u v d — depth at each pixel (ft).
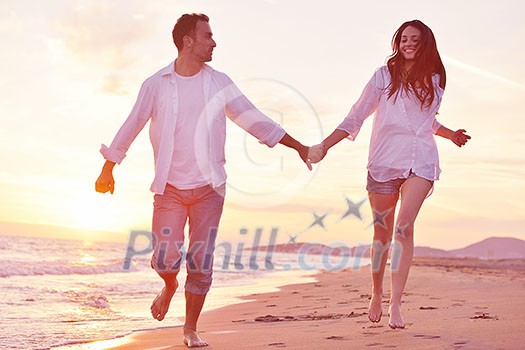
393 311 16.71
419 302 26.30
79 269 59.72
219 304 32.99
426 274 60.29
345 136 17.31
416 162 16.75
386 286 39.37
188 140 15.52
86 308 28.96
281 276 63.93
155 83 15.87
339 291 41.01
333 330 17.80
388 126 16.98
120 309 28.96
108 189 16.11
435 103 17.02
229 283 52.70
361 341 15.14
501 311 20.65
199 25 15.71
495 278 49.80
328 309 27.68
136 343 17.76
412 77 16.75
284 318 23.93
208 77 15.89
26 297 32.96
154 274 60.75
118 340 18.58
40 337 19.21
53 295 34.30
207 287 16.10
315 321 21.97
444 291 33.30
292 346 15.07
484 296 28.12
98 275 57.06
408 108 16.89
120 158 16.03
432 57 16.74
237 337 17.70
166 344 17.17
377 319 17.47
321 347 14.57
